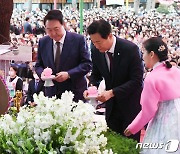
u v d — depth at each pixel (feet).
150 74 10.34
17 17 79.87
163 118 10.37
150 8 112.88
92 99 10.79
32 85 15.12
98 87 12.42
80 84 12.31
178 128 10.23
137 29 61.98
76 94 12.20
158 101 10.25
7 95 8.77
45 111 6.89
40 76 12.39
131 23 73.10
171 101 10.25
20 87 16.83
